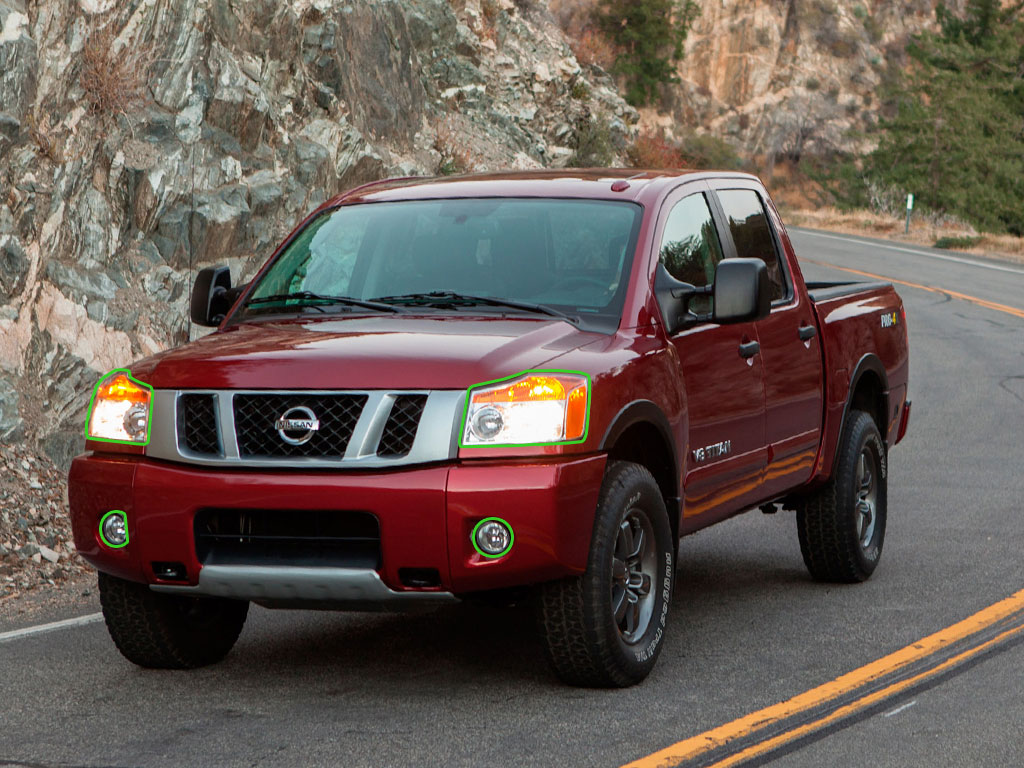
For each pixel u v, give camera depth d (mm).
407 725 7074
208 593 7379
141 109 18234
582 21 117812
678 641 8930
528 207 8938
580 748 6648
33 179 15883
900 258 56375
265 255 20406
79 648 8977
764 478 9562
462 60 42281
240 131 20578
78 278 16297
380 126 29531
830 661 8352
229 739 6871
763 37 147250
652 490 7812
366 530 7148
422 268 8711
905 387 12414
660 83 131375
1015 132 98688
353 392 7125
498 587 7082
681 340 8469
